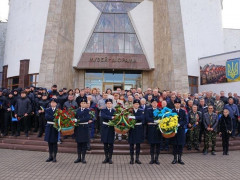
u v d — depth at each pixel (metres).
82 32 19.48
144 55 19.70
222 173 6.39
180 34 16.12
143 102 9.23
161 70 17.77
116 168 6.79
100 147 9.40
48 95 10.63
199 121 9.81
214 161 8.05
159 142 7.48
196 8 19.64
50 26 15.47
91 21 19.70
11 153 8.87
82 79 19.80
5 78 20.81
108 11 20.16
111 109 7.64
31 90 11.26
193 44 19.06
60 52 15.98
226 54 17.20
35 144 9.86
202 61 18.80
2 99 10.76
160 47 18.12
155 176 6.00
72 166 6.93
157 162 7.44
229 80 16.86
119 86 20.11
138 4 20.42
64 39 16.78
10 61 20.27
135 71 20.39
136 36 20.03
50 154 7.58
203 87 18.64
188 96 12.01
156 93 10.57
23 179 5.54
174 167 7.04
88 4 19.92
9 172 6.13
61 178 5.68
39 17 18.77
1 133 11.04
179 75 15.50
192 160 8.18
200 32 19.52
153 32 20.06
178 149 7.64
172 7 16.52
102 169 6.63
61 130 7.26
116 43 19.72
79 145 7.55
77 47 19.23
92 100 10.59
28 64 18.67
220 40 20.39
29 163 7.22
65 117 7.23
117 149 9.41
